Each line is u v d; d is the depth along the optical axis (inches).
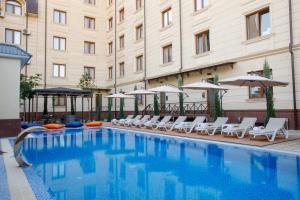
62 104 1020.5
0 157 319.3
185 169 271.6
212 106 624.7
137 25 951.6
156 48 847.7
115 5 1098.1
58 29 1035.3
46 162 315.6
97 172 263.9
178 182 226.7
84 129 694.5
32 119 865.5
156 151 380.8
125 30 1025.5
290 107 485.1
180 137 480.7
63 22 1057.5
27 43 957.2
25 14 954.1
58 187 213.5
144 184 221.3
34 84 836.6
